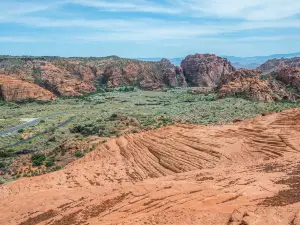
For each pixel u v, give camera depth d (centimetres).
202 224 1394
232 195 1794
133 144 4269
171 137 4188
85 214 1953
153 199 1934
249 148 3425
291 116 4288
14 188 3038
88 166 3669
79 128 8506
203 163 3241
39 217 2148
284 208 1423
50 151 6103
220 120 9031
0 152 6384
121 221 1627
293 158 2758
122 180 3111
